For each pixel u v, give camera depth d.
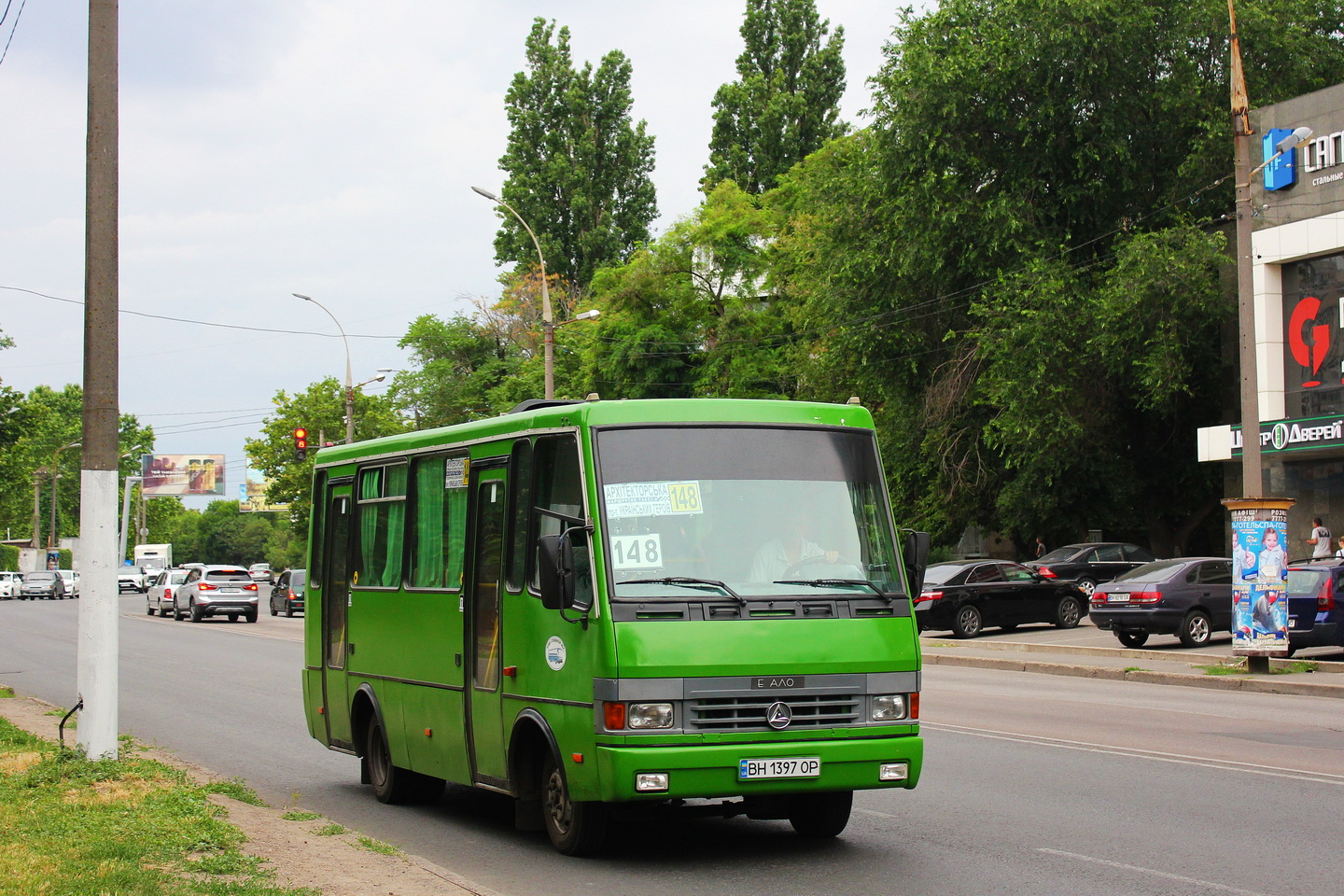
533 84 70.50
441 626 9.96
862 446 9.02
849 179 41.28
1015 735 14.03
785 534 8.49
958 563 29.73
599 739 7.81
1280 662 20.70
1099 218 38.66
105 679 10.75
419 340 72.12
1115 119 37.44
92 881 6.75
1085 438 37.84
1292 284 32.72
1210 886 7.51
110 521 10.91
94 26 11.09
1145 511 41.66
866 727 8.14
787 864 8.30
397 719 10.72
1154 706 16.89
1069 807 10.00
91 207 11.01
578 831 8.38
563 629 8.25
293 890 6.87
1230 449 33.31
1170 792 10.55
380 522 11.38
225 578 45.34
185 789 9.90
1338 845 8.59
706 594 8.09
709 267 55.31
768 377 53.31
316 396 66.25
